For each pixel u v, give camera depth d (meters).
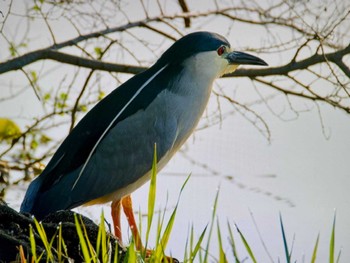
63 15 15.41
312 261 6.97
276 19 15.72
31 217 8.36
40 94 15.74
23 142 15.62
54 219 8.42
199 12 16.42
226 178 16.31
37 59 15.54
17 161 15.72
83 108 15.60
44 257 7.48
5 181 15.33
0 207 7.94
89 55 15.63
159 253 7.14
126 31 15.76
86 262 6.97
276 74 15.48
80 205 11.79
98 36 15.58
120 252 7.54
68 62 15.59
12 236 7.69
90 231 7.92
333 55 15.20
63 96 15.54
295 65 15.35
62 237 7.89
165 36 16.03
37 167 15.57
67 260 7.61
